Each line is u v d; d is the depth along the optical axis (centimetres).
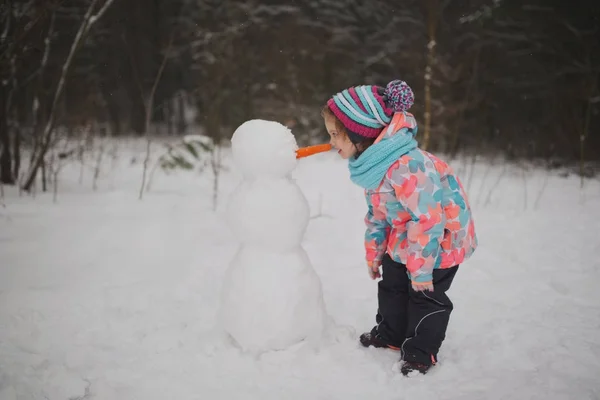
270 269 239
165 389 220
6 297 312
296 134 1173
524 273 371
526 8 977
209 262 381
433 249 220
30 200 548
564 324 285
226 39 1169
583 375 232
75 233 445
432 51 934
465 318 293
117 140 1111
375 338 257
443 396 217
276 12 1214
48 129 584
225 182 713
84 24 567
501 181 742
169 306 305
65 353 248
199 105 1276
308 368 234
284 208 234
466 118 1095
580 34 956
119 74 1231
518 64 1055
